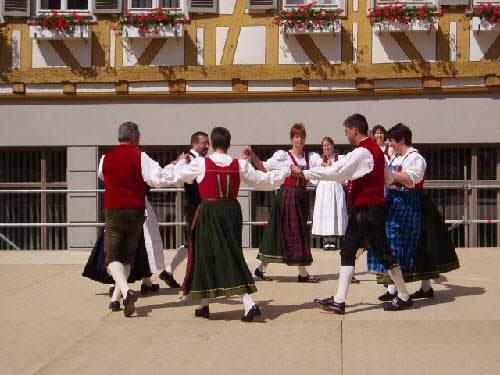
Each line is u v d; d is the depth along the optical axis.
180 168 7.14
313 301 7.73
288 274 9.40
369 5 12.89
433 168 13.30
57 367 5.65
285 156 8.66
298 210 8.71
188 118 13.38
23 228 14.02
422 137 13.04
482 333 6.32
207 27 13.17
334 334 6.37
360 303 7.59
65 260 10.63
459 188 12.54
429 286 7.75
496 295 7.88
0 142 13.66
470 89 12.88
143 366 5.62
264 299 7.87
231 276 6.76
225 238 6.81
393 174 7.20
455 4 12.78
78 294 8.23
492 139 12.98
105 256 7.47
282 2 13.05
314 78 13.04
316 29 12.76
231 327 6.68
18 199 13.98
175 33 13.02
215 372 5.45
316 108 13.16
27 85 13.48
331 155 10.45
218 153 6.94
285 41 13.06
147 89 13.34
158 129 13.43
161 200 13.77
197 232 6.86
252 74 13.12
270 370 5.46
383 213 7.03
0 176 13.91
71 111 13.56
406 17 12.62
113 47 13.33
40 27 13.18
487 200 13.18
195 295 6.81
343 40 12.98
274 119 13.23
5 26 13.42
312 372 5.40
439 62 12.85
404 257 7.34
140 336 6.44
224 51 13.17
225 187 6.82
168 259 10.74
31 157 13.89
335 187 11.13
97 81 13.35
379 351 5.86
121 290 7.08
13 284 8.83
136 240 7.34
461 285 8.47
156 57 13.27
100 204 13.73
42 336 6.49
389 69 12.92
